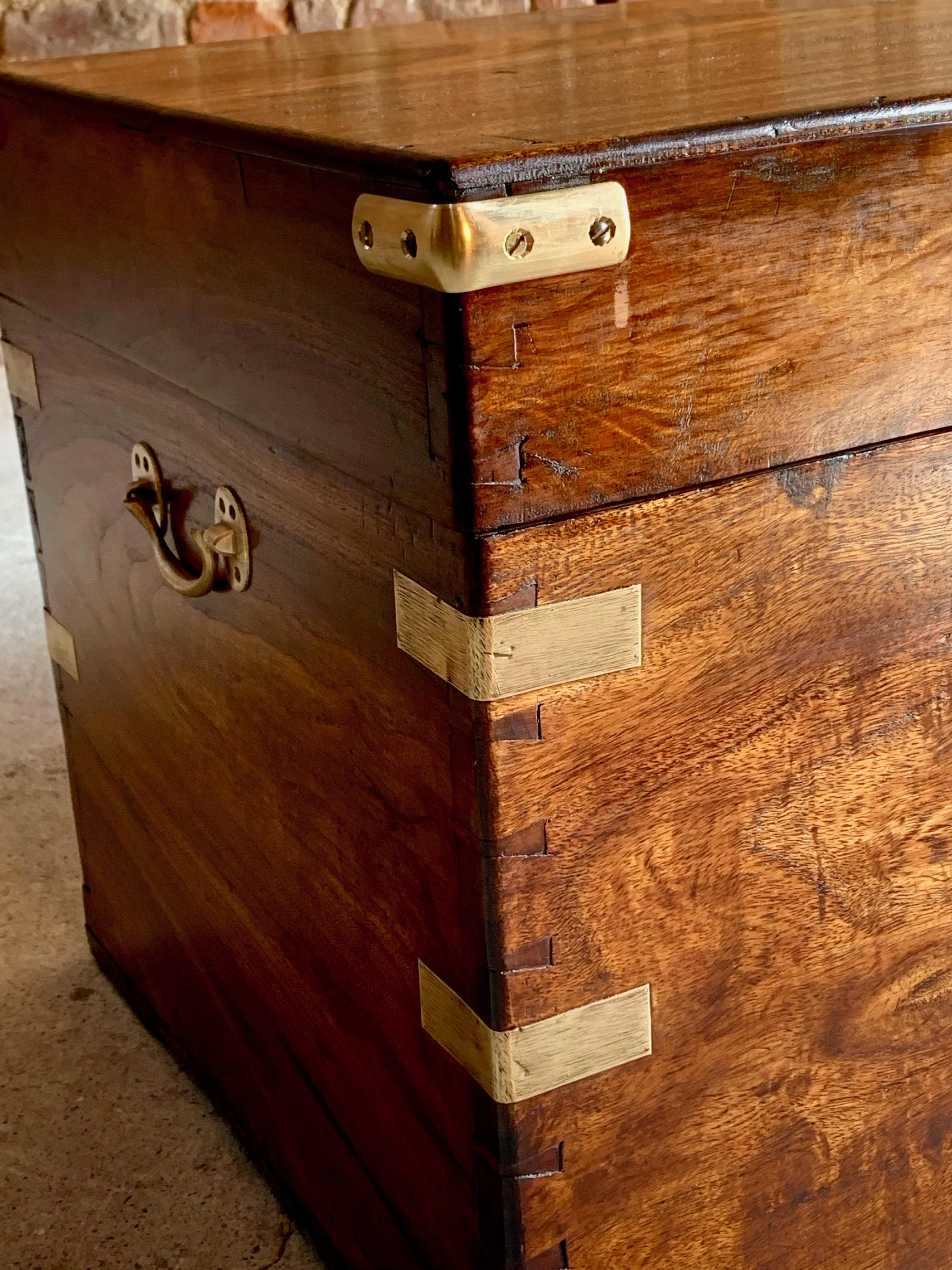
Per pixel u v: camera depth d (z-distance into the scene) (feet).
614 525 2.16
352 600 2.46
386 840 2.57
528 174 1.87
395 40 4.33
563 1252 2.54
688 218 2.06
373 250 1.98
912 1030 2.90
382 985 2.74
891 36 3.40
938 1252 3.17
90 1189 3.66
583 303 2.00
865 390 2.36
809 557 2.41
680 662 2.31
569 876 2.31
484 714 2.14
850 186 2.20
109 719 3.99
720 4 4.98
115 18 6.93
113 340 3.18
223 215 2.48
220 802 3.34
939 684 2.67
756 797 2.49
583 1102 2.46
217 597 3.05
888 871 2.73
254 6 7.20
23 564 8.07
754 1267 2.84
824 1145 2.85
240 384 2.63
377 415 2.18
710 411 2.20
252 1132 3.67
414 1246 2.90
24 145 3.34
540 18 4.88
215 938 3.60
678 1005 2.52
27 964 4.66
